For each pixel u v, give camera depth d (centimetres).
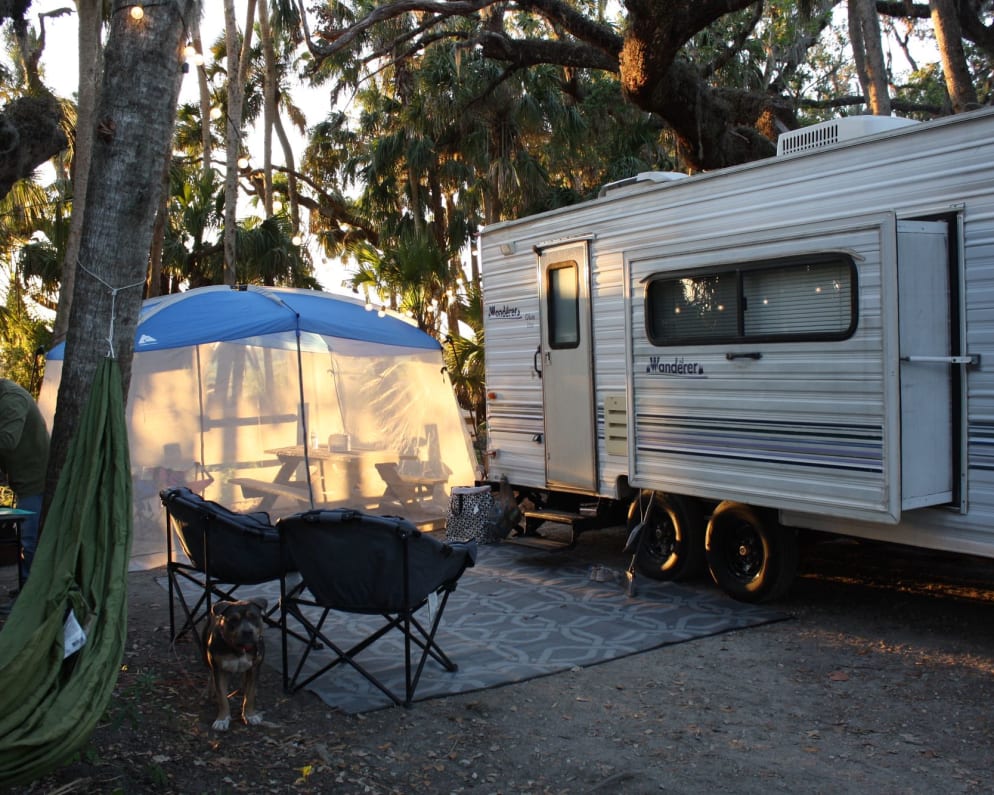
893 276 506
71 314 475
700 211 648
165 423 883
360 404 1028
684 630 589
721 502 661
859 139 553
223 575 521
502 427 865
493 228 862
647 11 952
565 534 925
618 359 727
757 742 416
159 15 468
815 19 1444
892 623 595
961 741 411
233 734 424
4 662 345
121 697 465
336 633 596
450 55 1820
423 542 456
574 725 439
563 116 1906
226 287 973
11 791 353
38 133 618
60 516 402
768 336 588
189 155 2823
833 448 547
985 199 498
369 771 387
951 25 992
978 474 508
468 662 533
